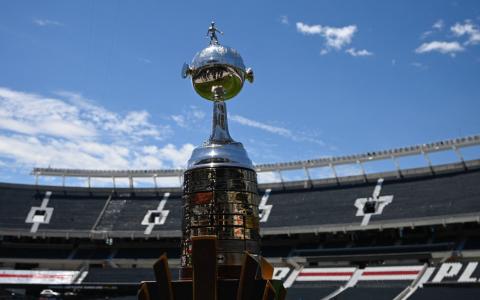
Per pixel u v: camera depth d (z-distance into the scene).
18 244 68.00
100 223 69.69
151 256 66.94
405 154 65.75
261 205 70.56
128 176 76.06
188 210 9.38
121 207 73.31
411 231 60.50
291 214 67.00
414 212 59.72
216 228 9.01
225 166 9.38
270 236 66.81
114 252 68.19
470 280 47.88
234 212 9.16
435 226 58.34
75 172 75.81
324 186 70.94
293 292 53.34
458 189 60.59
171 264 64.56
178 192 75.62
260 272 8.80
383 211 62.03
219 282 8.19
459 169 63.44
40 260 65.69
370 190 67.06
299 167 71.94
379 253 58.53
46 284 59.94
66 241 69.19
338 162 69.69
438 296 45.41
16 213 69.06
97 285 59.34
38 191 74.31
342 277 55.22
